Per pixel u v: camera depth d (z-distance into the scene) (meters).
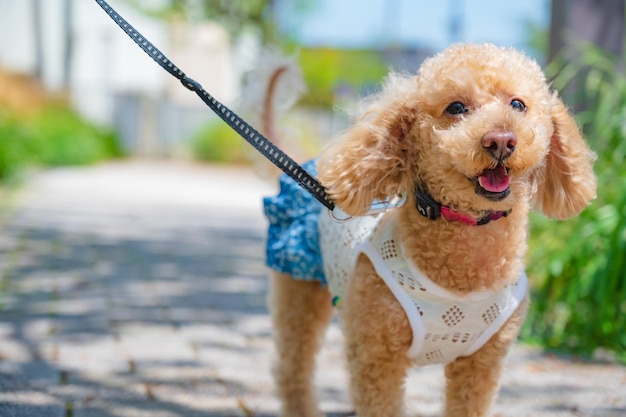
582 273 1.30
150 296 1.49
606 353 1.25
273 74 1.12
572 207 0.91
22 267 1.70
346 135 0.90
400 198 0.89
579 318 1.31
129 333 1.26
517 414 1.02
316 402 1.04
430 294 0.86
